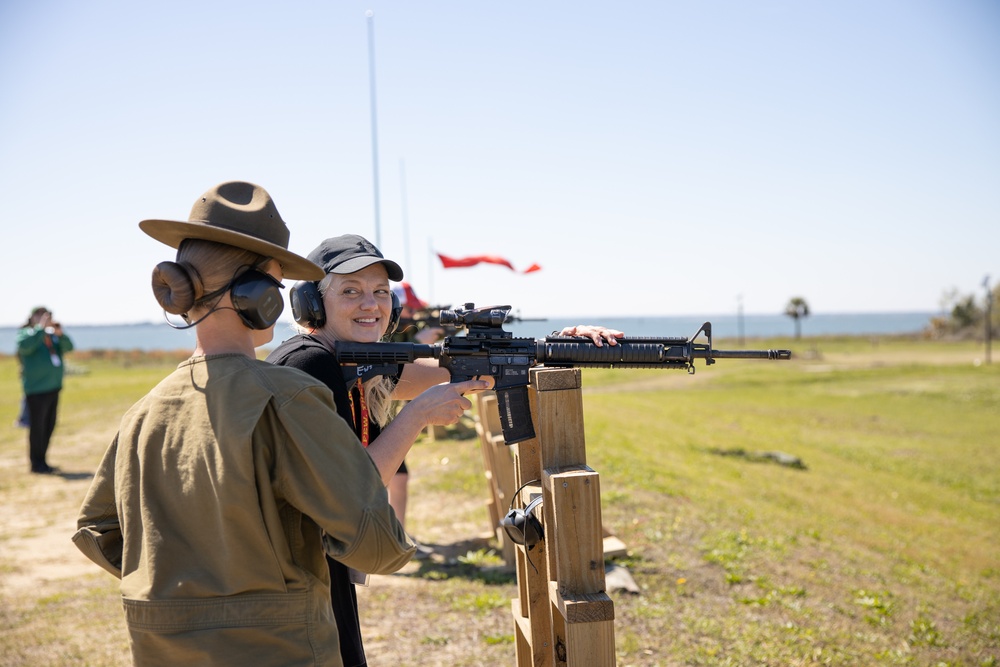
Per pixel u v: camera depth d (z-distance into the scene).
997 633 5.47
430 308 7.13
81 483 9.95
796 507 9.91
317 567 1.86
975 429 21.22
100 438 13.67
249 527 1.72
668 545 6.40
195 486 1.77
